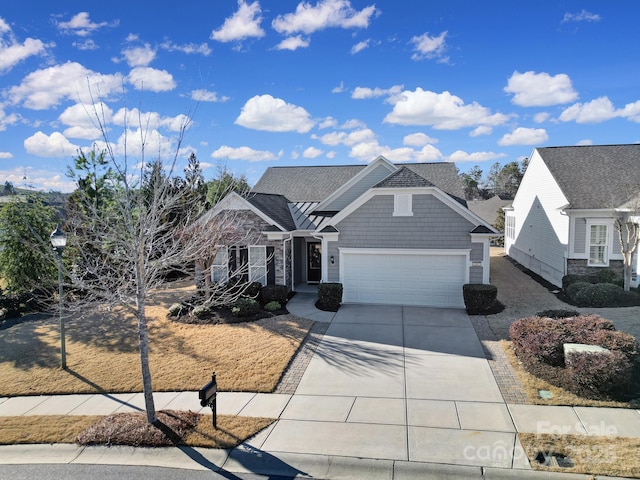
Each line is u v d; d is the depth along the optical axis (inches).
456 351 458.3
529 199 960.9
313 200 872.3
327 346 486.6
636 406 326.6
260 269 717.9
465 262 632.4
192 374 422.3
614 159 783.7
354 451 285.9
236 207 716.7
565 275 720.3
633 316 541.0
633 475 249.3
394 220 649.0
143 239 320.5
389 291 663.8
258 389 383.6
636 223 636.1
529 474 256.7
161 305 696.4
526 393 357.1
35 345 526.3
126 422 331.0
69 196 664.4
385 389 376.2
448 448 284.7
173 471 276.8
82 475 276.1
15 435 324.2
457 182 812.0
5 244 710.5
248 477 267.6
